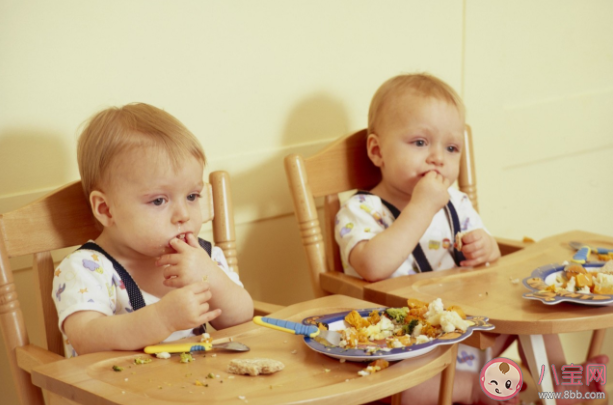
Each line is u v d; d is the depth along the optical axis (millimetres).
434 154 1353
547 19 1864
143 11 1258
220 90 1364
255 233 1452
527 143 1876
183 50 1310
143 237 974
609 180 2090
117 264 1036
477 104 1762
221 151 1383
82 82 1215
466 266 1237
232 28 1361
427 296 1055
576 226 2041
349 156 1410
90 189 1021
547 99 1902
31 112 1177
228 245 1198
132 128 975
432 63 1665
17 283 1202
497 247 1333
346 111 1542
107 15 1224
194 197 1018
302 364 830
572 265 1100
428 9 1637
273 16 1409
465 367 1218
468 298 1039
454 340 819
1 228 1007
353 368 808
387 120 1371
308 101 1483
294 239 1514
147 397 717
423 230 1282
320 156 1368
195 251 988
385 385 744
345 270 1377
